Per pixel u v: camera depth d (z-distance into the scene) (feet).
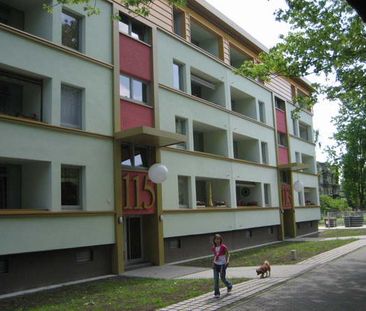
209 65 85.66
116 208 57.82
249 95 101.60
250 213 94.02
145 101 67.97
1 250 43.88
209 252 78.38
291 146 123.13
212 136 90.02
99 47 59.31
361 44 53.78
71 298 40.52
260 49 106.01
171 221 68.64
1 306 38.14
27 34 49.60
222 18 89.61
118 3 63.10
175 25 81.15
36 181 51.06
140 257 64.85
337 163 182.80
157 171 55.62
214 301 36.19
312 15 54.49
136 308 34.63
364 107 79.00
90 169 55.26
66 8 55.57
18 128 47.32
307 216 128.67
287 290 40.50
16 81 51.67
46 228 48.65
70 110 55.21
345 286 41.65
